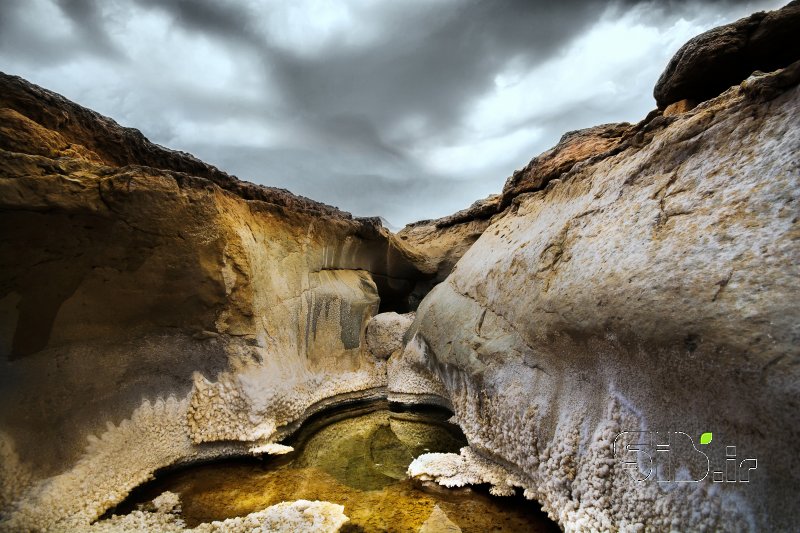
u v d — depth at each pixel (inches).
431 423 180.1
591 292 97.4
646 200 100.0
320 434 165.6
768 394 59.0
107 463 112.5
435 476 121.7
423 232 386.0
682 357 72.7
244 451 138.6
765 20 109.0
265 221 180.5
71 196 104.6
